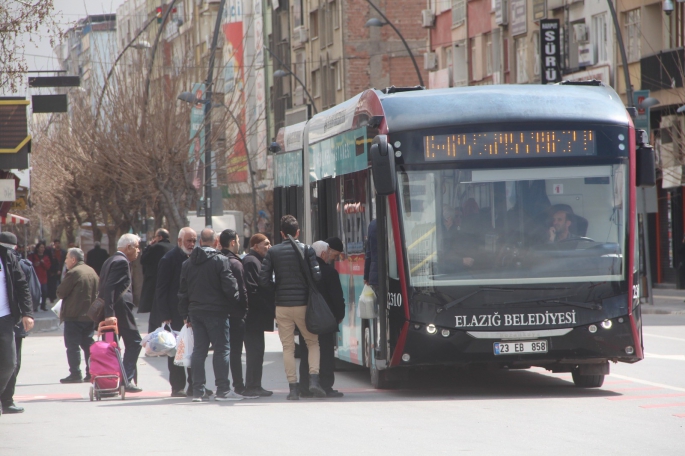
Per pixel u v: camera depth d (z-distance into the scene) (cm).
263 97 14388
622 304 2317
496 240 2311
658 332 4156
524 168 2333
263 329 2489
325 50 12431
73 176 8575
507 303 2295
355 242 2625
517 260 2306
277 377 3016
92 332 3078
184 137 7388
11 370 2102
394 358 2320
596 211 2338
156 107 7469
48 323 5566
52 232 13225
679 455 1631
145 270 3634
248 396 2477
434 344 2294
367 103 2480
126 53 7875
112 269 2631
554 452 1664
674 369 2917
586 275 2311
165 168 7400
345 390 2595
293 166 3447
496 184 2328
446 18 10669
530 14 8919
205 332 2438
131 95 7575
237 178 12388
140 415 2214
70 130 8400
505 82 9494
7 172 5481
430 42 11062
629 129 2369
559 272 2308
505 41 9475
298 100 13288
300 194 3325
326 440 1817
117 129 7500
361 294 2505
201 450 1744
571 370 2547
